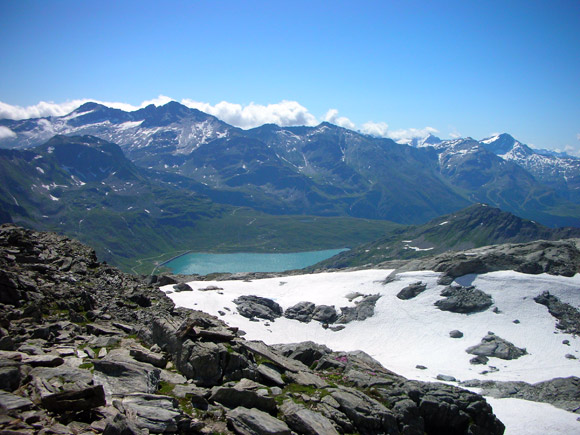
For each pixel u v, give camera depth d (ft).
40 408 74.90
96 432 73.46
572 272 409.90
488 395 254.68
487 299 377.71
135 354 111.65
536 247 462.19
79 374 87.81
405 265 460.55
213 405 95.76
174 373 107.65
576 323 349.82
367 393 133.08
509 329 345.31
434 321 359.05
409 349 325.21
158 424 78.89
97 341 120.88
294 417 97.04
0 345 99.96
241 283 419.13
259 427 88.22
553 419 222.07
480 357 309.83
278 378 116.78
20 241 200.44
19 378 82.12
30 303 143.02
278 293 405.39
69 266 201.26
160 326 123.95
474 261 414.62
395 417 120.57
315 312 367.86
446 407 136.36
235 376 109.40
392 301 386.52
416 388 140.97
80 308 159.53
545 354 314.76
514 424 217.36
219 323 148.25
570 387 258.57
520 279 398.01
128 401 85.25
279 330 327.06
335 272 486.79
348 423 105.09
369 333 345.72
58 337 119.96
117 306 174.09
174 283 377.71
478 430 137.28
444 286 401.08
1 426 66.54
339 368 159.94
